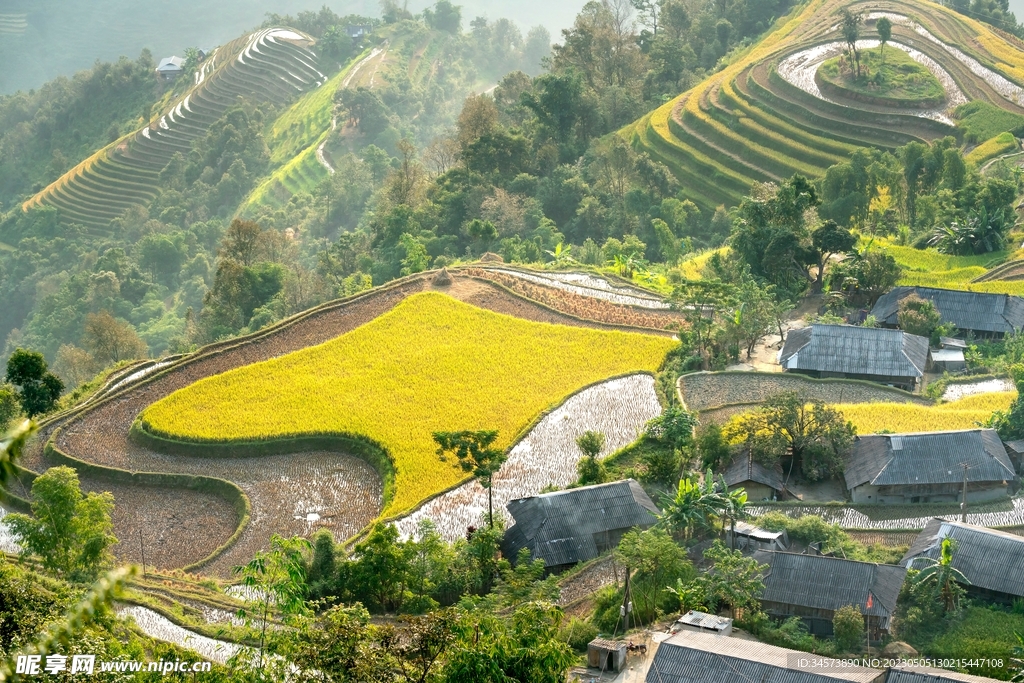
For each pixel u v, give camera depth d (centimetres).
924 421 7869
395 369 9075
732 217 14225
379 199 17200
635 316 10219
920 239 12688
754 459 7175
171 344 12925
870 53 17550
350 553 6425
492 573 6244
